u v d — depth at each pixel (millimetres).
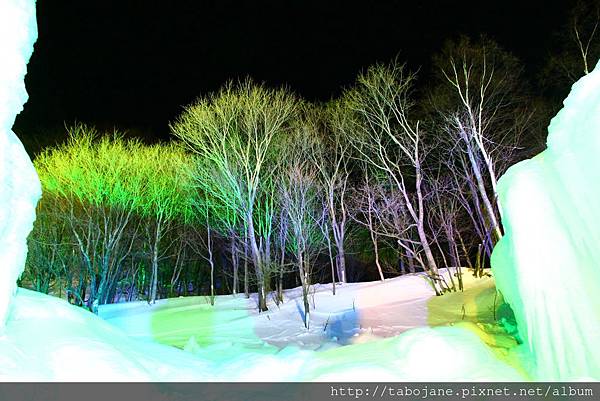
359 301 16750
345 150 23188
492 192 19297
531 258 5668
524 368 5938
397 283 18406
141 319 17172
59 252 22797
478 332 7980
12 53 5094
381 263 27844
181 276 29188
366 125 22281
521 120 19969
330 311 15906
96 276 23953
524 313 5965
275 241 21422
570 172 5570
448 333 6688
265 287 18688
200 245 26391
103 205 22188
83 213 22531
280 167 20031
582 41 17969
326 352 7113
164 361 6660
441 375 5754
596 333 5094
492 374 5602
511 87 20047
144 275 27250
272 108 19734
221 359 8078
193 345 9438
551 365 5395
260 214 20531
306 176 19000
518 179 5977
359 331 12695
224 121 18969
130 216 23812
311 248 21500
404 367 5977
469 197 22672
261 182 20281
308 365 6562
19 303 5887
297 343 12062
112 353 5527
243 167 19609
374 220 24922
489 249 18984
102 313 19188
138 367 5656
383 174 23500
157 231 23219
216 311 18031
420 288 17219
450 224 19781
